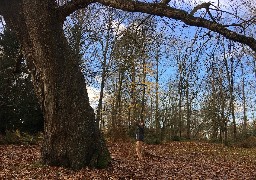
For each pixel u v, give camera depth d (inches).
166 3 335.3
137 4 330.0
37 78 426.3
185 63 340.2
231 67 328.5
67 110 416.8
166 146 973.2
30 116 844.6
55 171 398.6
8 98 833.5
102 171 416.5
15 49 847.1
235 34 295.4
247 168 599.2
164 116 1473.9
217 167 586.9
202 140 1314.0
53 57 412.2
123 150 737.0
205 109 1406.3
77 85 423.5
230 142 1171.3
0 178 360.8
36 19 407.8
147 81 1179.3
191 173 497.4
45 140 427.5
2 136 723.4
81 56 919.7
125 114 1170.0
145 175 437.1
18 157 503.5
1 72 836.6
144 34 390.9
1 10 420.8
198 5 326.3
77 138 416.8
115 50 969.5
